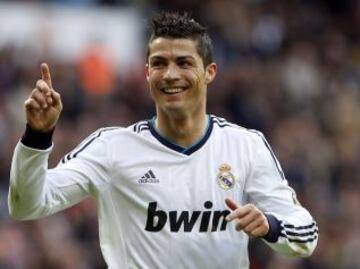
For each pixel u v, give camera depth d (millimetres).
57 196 13266
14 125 33094
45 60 36625
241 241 13602
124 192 13578
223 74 38531
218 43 40844
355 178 35469
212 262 13508
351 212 32844
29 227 27875
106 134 13766
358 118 39625
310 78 40844
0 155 30719
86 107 35000
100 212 13656
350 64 43406
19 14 37469
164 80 13469
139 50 38562
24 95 34938
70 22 37938
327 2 45844
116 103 35969
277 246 13328
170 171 13609
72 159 13570
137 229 13516
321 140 36688
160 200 13508
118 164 13594
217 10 42062
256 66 40156
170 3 41312
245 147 13828
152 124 13812
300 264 29531
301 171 34312
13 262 26844
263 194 13680
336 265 30969
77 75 36375
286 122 37281
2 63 35781
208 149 13742
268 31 42438
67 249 27766
